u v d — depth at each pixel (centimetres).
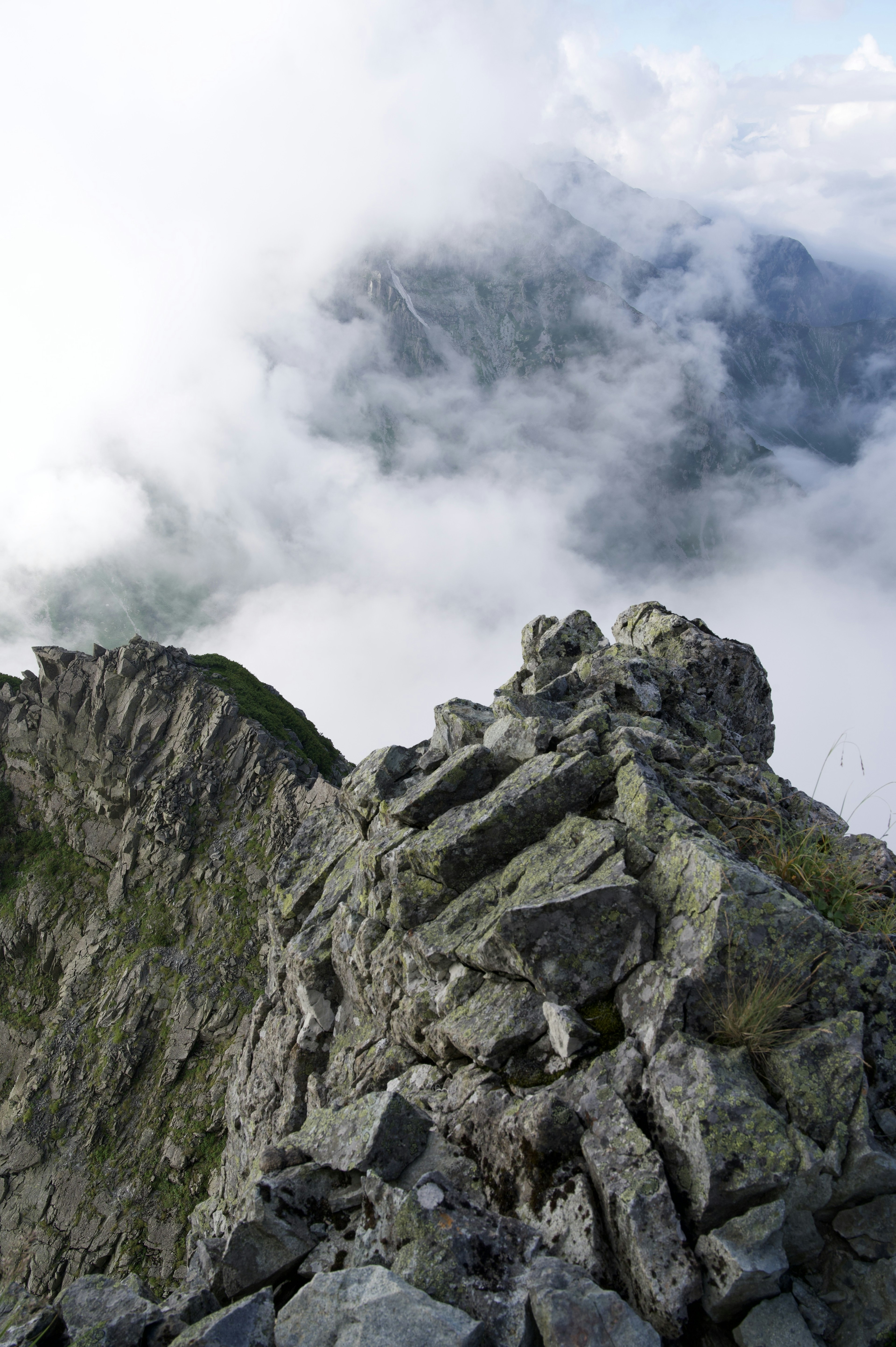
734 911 728
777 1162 579
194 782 6284
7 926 6181
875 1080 661
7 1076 5572
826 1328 554
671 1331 543
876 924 846
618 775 990
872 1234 586
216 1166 4638
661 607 1770
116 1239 4525
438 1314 517
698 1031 702
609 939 786
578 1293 530
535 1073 750
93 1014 5519
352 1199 697
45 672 6819
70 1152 4925
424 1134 749
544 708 1317
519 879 927
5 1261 4631
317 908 1439
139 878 6141
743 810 1020
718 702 1594
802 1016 695
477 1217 607
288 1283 670
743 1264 536
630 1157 615
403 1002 981
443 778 1143
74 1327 596
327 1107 1084
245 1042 1672
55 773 6662
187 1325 583
